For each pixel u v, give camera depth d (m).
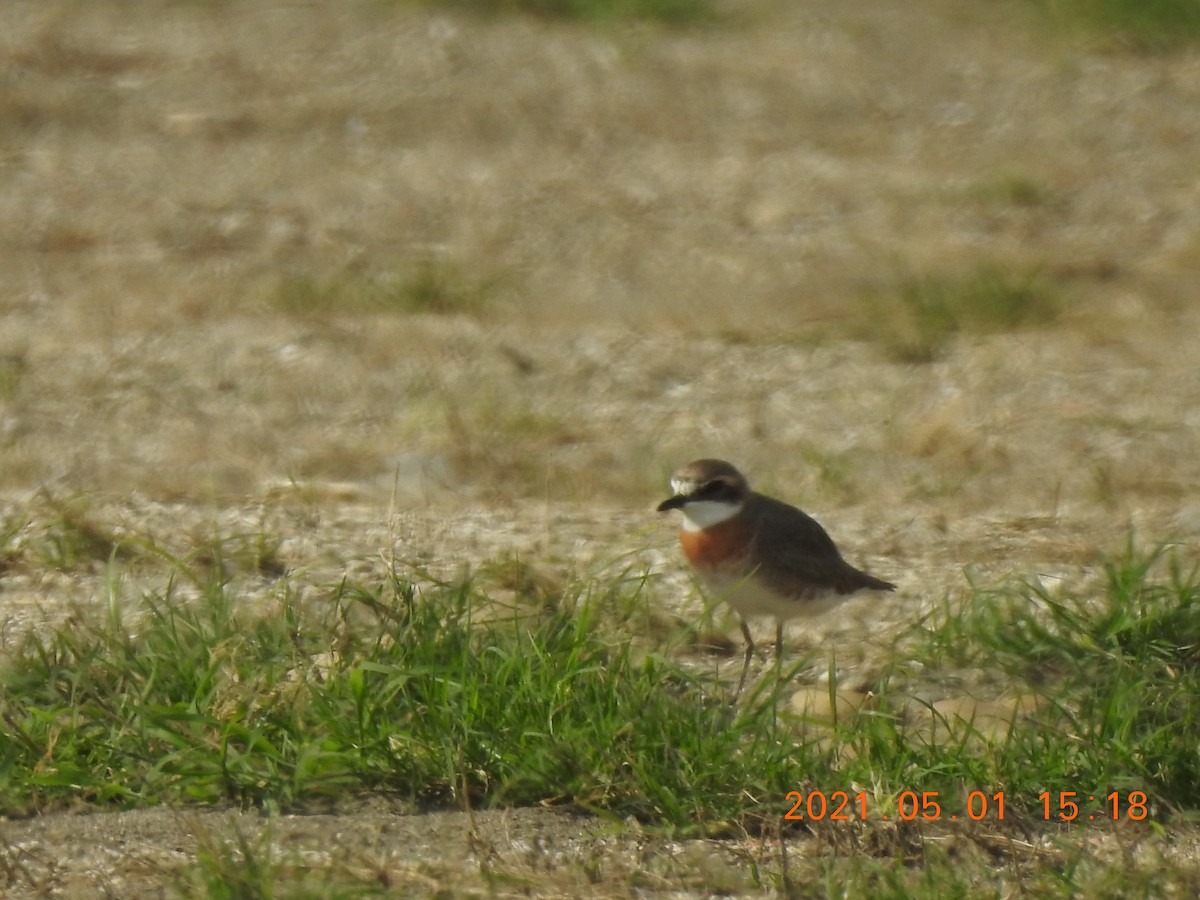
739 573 9.73
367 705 8.38
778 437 14.14
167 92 23.78
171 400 14.73
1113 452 13.68
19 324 16.56
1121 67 25.92
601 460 13.53
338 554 11.28
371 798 8.27
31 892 7.52
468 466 13.33
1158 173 21.89
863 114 23.95
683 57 25.75
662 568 11.13
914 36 27.14
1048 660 9.62
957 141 23.03
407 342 16.25
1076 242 19.44
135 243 19.08
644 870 7.75
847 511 12.51
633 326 16.92
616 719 8.44
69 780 8.19
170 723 8.41
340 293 17.47
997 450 13.70
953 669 9.67
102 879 7.60
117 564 11.07
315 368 15.53
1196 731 8.66
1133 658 9.41
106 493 12.52
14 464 13.20
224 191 20.75
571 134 22.92
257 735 8.23
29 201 20.25
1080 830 8.10
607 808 8.19
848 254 18.95
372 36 26.17
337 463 13.38
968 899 7.40
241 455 13.52
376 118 23.20
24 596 10.55
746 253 19.05
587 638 9.18
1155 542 11.53
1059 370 15.64
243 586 10.73
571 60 25.52
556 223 19.98
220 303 17.27
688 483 9.71
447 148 22.39
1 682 8.80
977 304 17.12
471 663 8.84
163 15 26.89
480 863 7.69
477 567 11.02
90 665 8.86
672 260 18.84
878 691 9.17
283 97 23.81
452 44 25.91
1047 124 23.66
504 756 8.28
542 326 16.86
